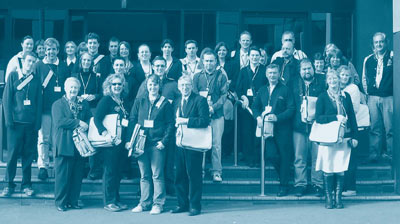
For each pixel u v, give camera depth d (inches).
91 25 465.4
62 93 364.2
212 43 460.4
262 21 462.3
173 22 462.6
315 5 456.4
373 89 399.2
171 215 323.3
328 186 338.6
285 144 353.1
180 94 354.0
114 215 322.7
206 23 460.1
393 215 319.6
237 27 460.1
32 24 461.1
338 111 334.6
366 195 362.9
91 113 338.6
